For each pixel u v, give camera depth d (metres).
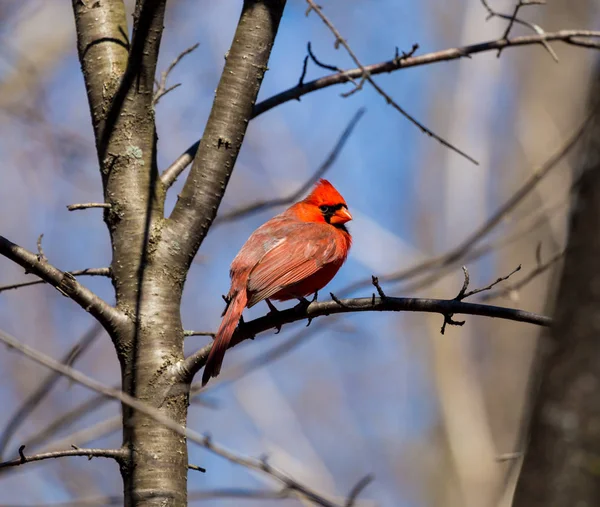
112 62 8.19
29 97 17.56
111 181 7.86
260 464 6.03
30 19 17.84
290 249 10.41
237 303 9.80
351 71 9.45
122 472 7.14
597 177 4.22
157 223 7.80
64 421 7.48
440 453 19.67
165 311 7.57
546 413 4.12
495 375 20.19
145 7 7.75
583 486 3.96
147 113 8.02
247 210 9.80
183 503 7.10
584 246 4.18
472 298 20.25
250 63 8.09
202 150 8.01
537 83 22.20
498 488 18.44
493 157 21.69
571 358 4.10
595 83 4.60
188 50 8.76
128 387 7.33
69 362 7.84
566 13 22.70
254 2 8.20
